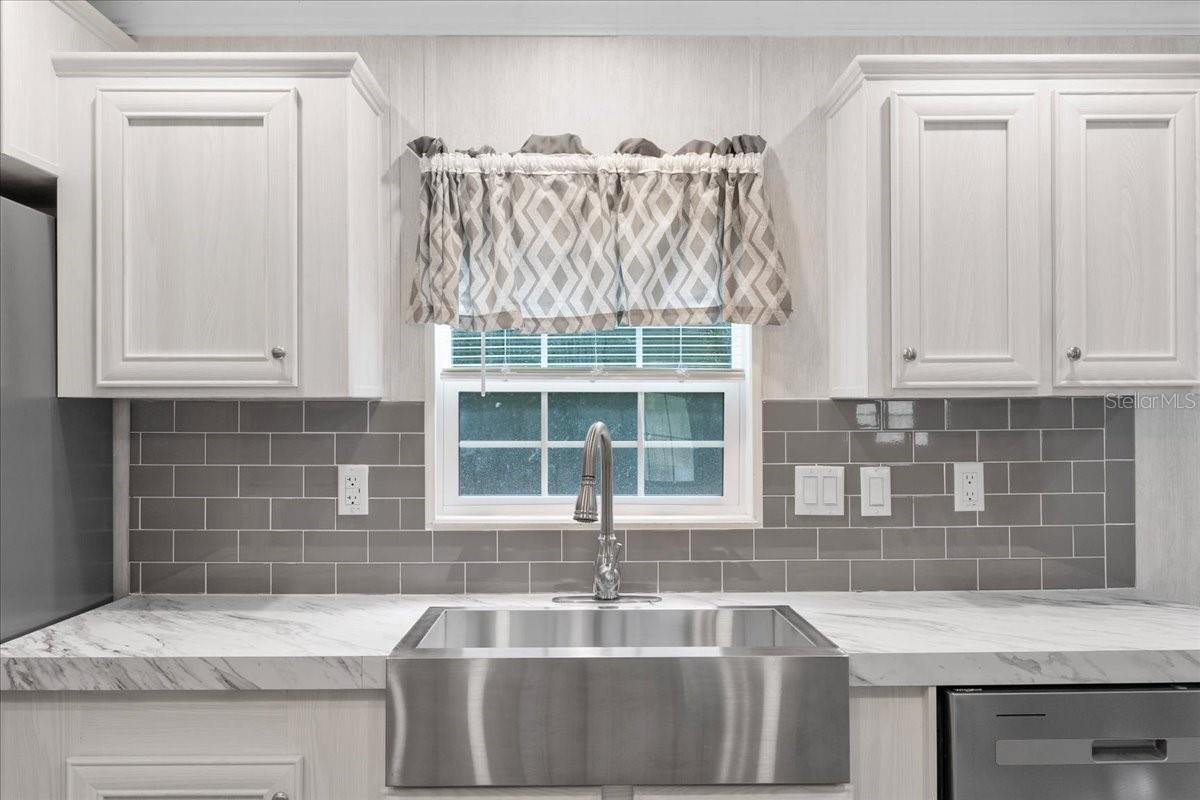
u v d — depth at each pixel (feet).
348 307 6.10
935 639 5.55
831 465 7.21
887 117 6.23
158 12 7.14
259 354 6.07
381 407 7.14
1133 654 5.27
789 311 6.96
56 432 6.13
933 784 5.23
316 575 7.09
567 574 7.14
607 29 7.23
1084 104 6.23
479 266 6.95
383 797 5.04
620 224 6.97
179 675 5.12
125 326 6.05
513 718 5.03
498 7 7.19
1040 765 5.15
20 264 5.71
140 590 7.05
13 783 5.16
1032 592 7.16
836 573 7.20
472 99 7.22
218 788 5.19
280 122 6.06
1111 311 6.24
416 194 7.16
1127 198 6.24
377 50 7.21
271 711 5.19
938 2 7.25
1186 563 6.98
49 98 5.97
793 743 5.09
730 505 7.41
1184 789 5.19
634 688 5.06
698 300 6.93
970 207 6.19
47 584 5.99
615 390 7.45
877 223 6.23
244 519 7.09
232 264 6.06
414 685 5.03
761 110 7.27
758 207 6.94
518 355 7.43
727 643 6.56
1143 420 7.22
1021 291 6.19
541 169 6.97
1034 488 7.24
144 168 6.06
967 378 6.18
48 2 5.96
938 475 7.22
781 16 7.26
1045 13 7.29
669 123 7.25
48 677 5.12
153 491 7.06
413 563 7.11
